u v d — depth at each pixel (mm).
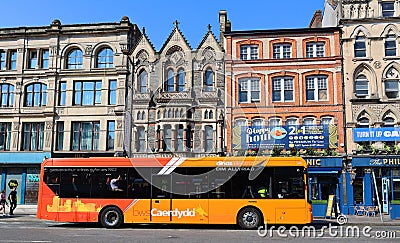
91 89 28766
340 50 25922
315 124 25109
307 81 26000
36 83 29234
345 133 24969
